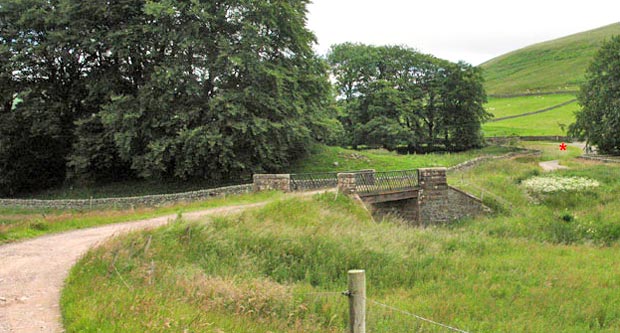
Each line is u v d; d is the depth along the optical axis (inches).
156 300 359.6
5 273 482.6
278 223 708.7
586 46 7337.6
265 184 1090.7
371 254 631.8
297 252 612.7
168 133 1289.4
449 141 2541.8
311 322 380.5
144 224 761.0
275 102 1326.3
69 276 448.8
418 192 1085.1
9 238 661.3
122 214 896.9
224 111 1251.8
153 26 1277.1
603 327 435.2
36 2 1364.4
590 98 1886.1
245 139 1299.2
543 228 981.2
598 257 729.0
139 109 1254.3
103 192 1446.9
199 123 1307.8
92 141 1349.7
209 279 457.1
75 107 1498.5
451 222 1096.2
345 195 941.8
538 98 4746.6
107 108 1272.1
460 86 2450.8
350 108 2500.0
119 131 1284.4
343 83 2588.6
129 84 1435.8
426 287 538.3
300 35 1414.9
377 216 1061.1
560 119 3636.8
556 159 1914.4
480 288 531.8
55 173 1614.2
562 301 496.1
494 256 717.3
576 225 979.3
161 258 535.8
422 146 2573.8
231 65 1274.6
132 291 377.7
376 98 2443.4
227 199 1016.2
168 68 1229.1
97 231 730.2
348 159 1674.5
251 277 498.6
